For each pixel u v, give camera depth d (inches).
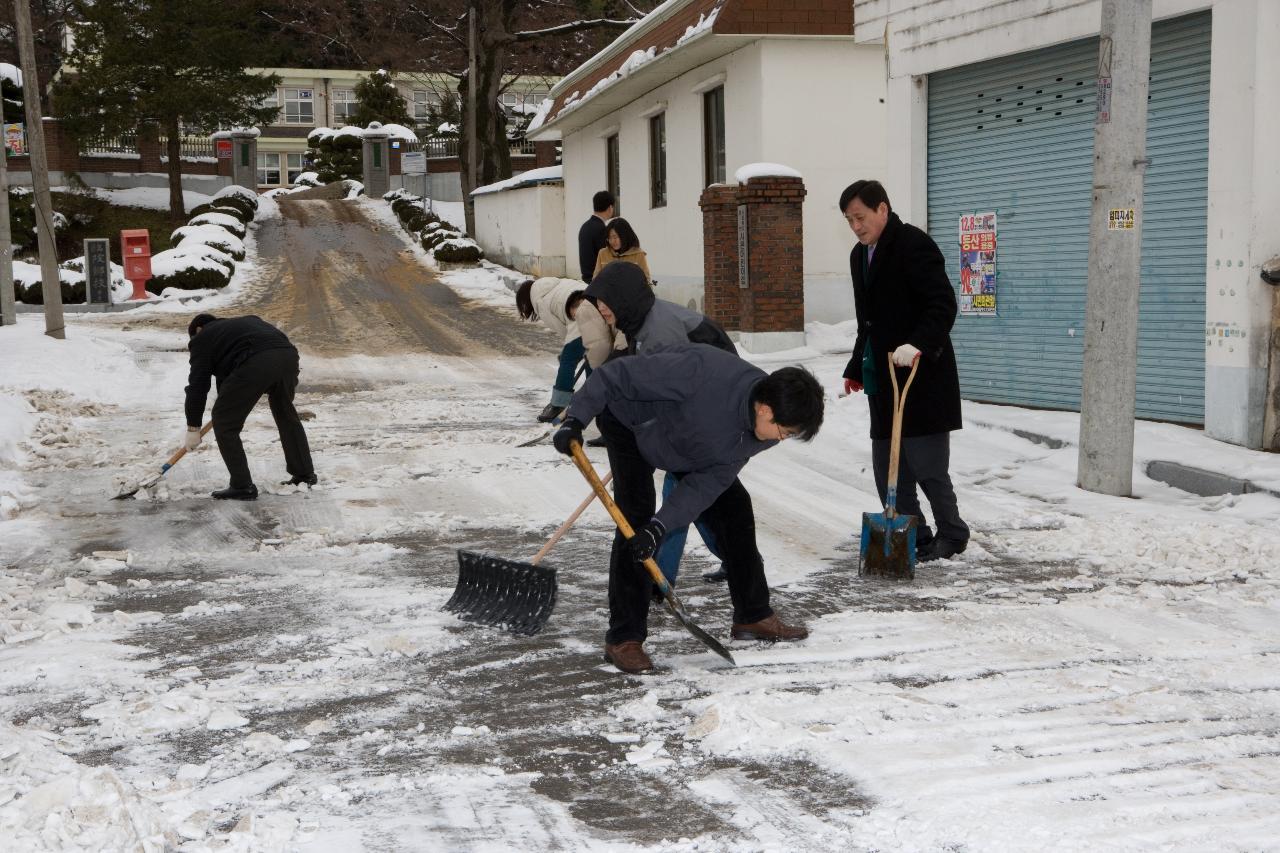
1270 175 318.0
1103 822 120.6
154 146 1494.8
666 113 799.1
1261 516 266.5
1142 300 370.3
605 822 125.0
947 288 222.7
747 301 616.1
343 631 197.6
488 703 162.6
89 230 1295.5
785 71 654.5
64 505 307.1
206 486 327.6
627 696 164.4
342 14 1742.1
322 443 395.5
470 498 310.5
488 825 124.5
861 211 225.1
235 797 132.3
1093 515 278.5
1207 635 185.9
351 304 941.8
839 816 124.6
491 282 1078.4
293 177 2566.4
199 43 1321.4
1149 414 371.6
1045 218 415.8
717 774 136.3
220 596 222.1
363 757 143.8
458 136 1664.6
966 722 149.5
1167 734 144.6
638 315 206.7
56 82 1824.6
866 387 238.2
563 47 1740.9
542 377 583.2
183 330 794.2
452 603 207.3
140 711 157.5
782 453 366.6
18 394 463.8
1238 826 119.3
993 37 423.2
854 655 179.0
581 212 1047.0
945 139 465.4
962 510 287.9
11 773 130.8
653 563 168.6
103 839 114.5
